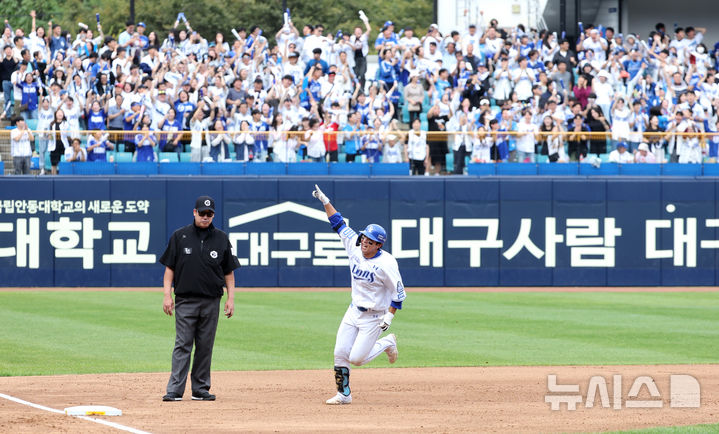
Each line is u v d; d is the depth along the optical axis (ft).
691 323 225.97
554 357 177.68
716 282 311.88
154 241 303.89
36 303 258.37
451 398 134.51
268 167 310.04
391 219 308.40
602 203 310.86
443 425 112.57
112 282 303.07
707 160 316.40
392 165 311.47
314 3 598.34
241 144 309.63
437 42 362.94
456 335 206.39
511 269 310.45
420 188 308.40
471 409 124.98
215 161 309.42
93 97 316.19
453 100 329.93
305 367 166.50
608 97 334.65
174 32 357.20
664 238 311.68
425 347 190.19
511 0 417.69
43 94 325.21
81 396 134.41
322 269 307.17
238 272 306.14
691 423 115.34
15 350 183.32
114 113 314.55
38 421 112.78
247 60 342.23
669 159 315.58
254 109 312.71
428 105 336.70
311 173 310.65
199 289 129.08
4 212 301.63
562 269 310.86
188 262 128.67
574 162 313.32
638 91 346.33
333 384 147.84
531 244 310.45
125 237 303.27
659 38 371.76
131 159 307.78
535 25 420.36
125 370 161.17
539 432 108.47
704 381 149.48
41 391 138.82
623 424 114.21
